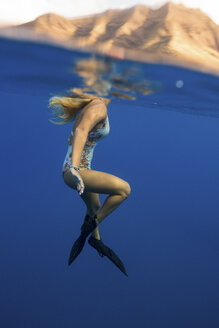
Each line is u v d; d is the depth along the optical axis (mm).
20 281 10906
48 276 11352
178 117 25750
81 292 10672
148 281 11656
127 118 33500
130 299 10547
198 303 10578
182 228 17484
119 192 3598
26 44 3504
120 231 15852
